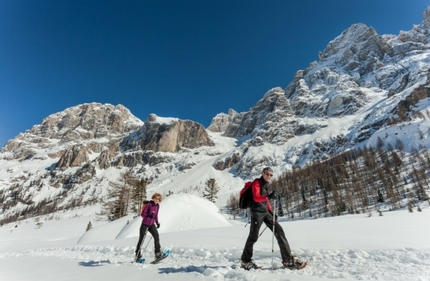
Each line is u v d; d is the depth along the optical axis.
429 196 66.00
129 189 61.41
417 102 163.00
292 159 194.50
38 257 9.98
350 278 4.03
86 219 113.56
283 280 3.82
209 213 25.56
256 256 6.30
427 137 112.06
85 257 9.07
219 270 4.67
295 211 92.31
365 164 114.06
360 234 7.44
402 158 103.75
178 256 7.55
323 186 101.94
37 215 189.75
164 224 22.14
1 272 7.48
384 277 3.92
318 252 5.71
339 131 199.25
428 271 3.98
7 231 99.44
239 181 198.62
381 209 68.56
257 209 5.01
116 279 5.16
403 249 5.12
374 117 181.38
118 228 25.17
